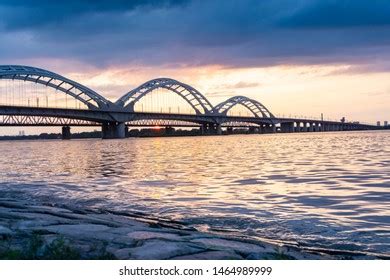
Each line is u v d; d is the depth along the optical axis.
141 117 193.12
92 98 172.75
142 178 24.75
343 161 36.19
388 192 17.59
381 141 91.88
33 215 11.79
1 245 7.87
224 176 25.27
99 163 39.66
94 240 8.41
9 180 25.00
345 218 12.52
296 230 11.07
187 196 17.30
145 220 12.45
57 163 40.91
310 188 19.28
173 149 74.44
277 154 50.09
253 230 11.19
